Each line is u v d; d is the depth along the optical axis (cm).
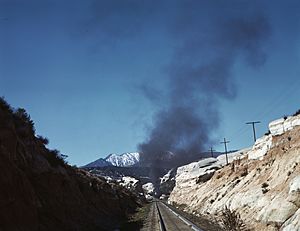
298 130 4559
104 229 4034
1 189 1891
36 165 2939
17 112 3131
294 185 3216
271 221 3216
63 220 2827
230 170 7700
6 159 2088
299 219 2678
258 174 5097
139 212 8925
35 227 2139
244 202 4434
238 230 3547
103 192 6594
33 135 3319
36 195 2614
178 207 11344
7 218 1838
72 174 4528
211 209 6184
